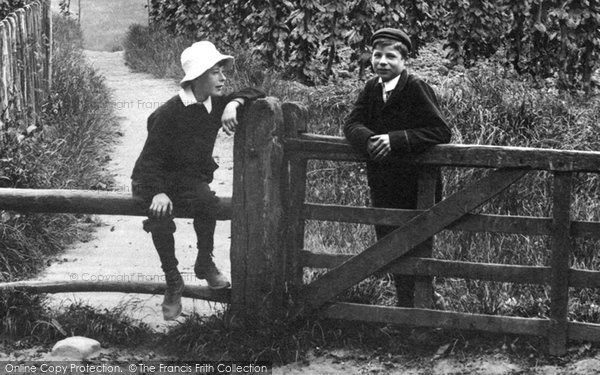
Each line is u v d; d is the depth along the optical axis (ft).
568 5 44.65
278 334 19.79
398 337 20.17
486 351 19.51
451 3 49.01
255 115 19.35
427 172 19.12
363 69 46.47
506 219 18.90
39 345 20.26
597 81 49.16
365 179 31.01
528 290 21.89
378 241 19.51
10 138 31.14
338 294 20.01
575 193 28.58
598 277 18.67
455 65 48.85
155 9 81.00
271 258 19.83
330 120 37.09
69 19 92.94
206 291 20.48
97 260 26.91
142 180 19.31
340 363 19.31
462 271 19.30
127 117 47.14
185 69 18.83
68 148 35.40
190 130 19.15
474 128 33.55
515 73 47.03
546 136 33.30
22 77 36.88
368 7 46.32
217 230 30.17
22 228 26.68
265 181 19.53
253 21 53.11
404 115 19.24
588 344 19.33
